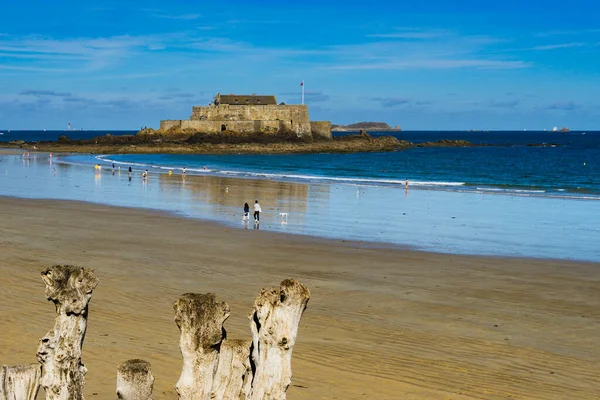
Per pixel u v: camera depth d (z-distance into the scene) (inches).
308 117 6560.0
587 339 658.8
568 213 1849.2
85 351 525.7
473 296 842.2
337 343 602.2
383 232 1434.5
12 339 547.2
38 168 3452.3
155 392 443.8
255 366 291.3
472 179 3422.7
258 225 1499.8
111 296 746.2
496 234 1434.5
